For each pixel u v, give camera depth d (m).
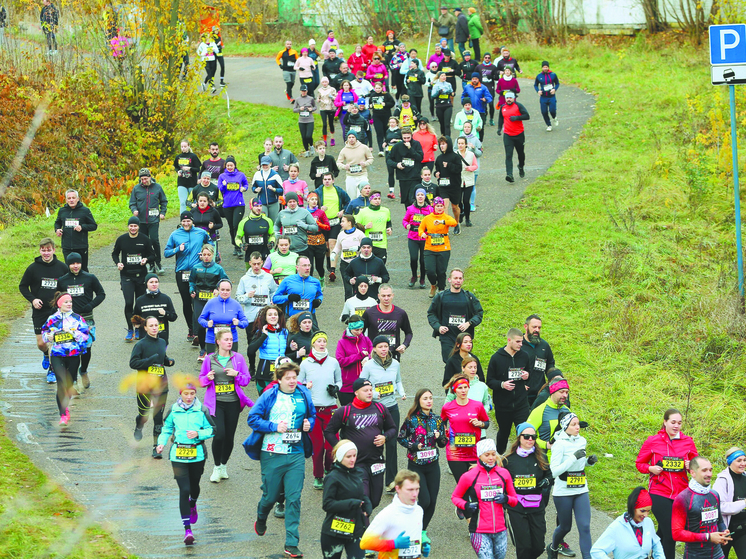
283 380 27.50
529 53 117.50
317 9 140.88
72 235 50.25
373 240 49.09
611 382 42.78
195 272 42.88
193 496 28.14
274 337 35.78
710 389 42.69
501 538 26.02
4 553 23.14
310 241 52.38
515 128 71.25
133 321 36.34
